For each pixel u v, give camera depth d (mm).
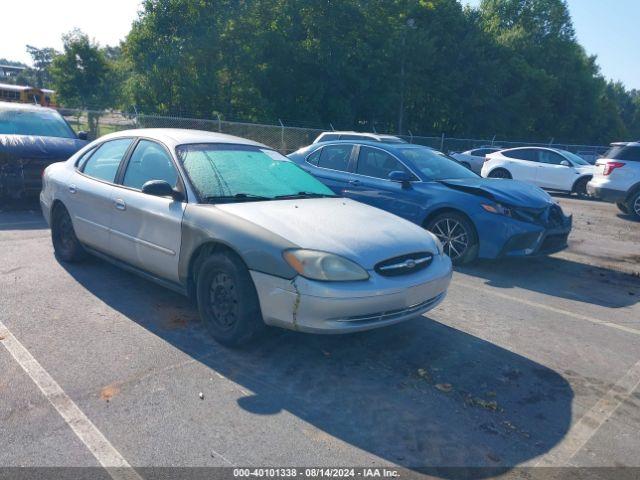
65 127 10031
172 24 32875
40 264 5836
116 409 3156
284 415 3197
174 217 4273
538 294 6000
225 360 3844
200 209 4141
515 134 44094
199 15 32531
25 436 2863
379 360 4000
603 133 56875
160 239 4414
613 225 11539
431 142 26250
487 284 6270
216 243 4004
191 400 3299
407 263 3896
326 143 8156
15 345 3893
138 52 33344
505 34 47375
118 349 3922
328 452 2875
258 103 32594
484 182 7129
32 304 4688
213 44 31875
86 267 5805
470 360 4109
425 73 38781
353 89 35250
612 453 3035
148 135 5008
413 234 4215
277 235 3727
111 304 4785
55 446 2797
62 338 4051
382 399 3443
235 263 3861
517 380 3842
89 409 3141
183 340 4125
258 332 3945
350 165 7723
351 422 3166
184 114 32656
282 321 3678
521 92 43188
